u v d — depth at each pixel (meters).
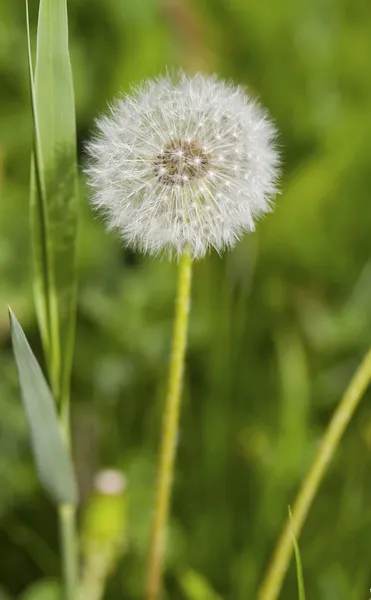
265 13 0.63
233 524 0.46
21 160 0.56
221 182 0.33
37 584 0.43
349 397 0.35
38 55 0.34
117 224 0.33
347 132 0.57
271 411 0.48
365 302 0.51
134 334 0.50
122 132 0.33
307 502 0.36
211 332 0.49
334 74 0.62
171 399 0.36
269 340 0.51
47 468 0.37
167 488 0.37
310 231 0.55
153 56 0.59
